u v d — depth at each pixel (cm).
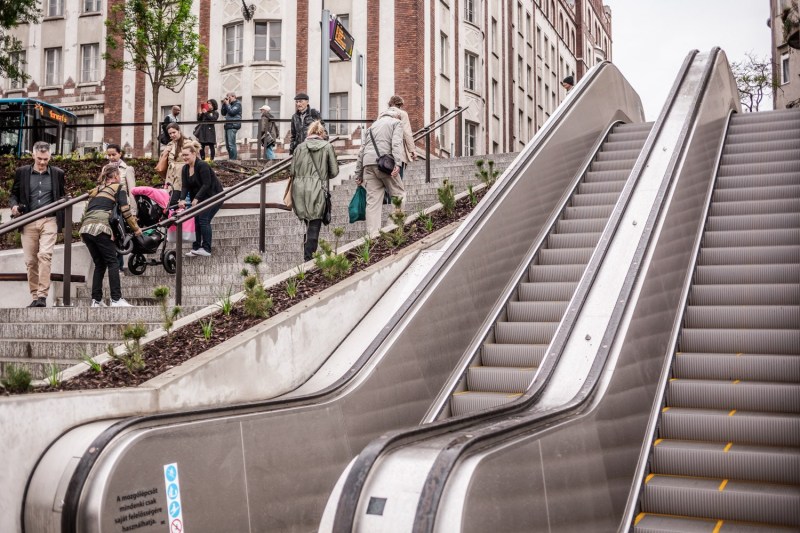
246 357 609
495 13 3709
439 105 3058
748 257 782
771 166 956
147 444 453
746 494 509
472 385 711
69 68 3259
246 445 516
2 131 2417
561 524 431
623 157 1117
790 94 3023
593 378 508
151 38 2422
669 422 593
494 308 789
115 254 848
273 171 958
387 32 2858
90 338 727
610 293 595
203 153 2144
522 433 416
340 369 660
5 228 693
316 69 2883
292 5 2891
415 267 807
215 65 2942
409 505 363
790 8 1725
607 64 1288
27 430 452
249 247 1055
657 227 670
